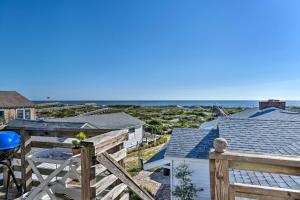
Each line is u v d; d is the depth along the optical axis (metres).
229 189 2.20
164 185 14.71
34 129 4.62
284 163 2.03
